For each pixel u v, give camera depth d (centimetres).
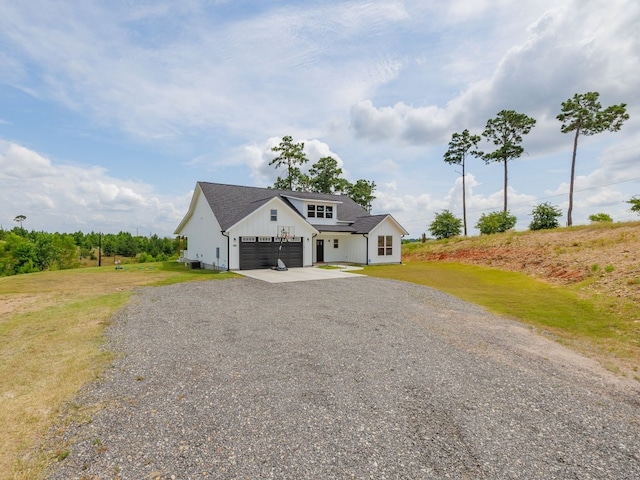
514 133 3656
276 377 472
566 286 1291
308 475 274
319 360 540
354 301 1030
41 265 4481
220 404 391
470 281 1541
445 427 354
